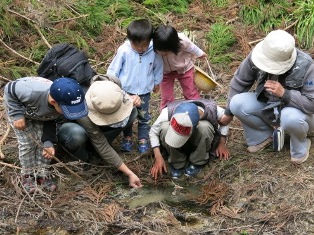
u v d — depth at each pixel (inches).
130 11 265.3
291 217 159.5
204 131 170.2
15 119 156.7
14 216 161.6
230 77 227.5
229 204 167.0
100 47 242.5
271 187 170.1
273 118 173.2
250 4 262.1
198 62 234.5
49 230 157.6
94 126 164.2
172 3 272.2
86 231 157.2
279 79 167.9
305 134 171.6
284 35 161.6
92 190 170.7
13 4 247.4
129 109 165.9
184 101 176.6
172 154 174.4
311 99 165.9
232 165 179.8
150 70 180.2
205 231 156.6
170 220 160.7
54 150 169.8
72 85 147.2
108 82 163.8
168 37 171.0
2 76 222.1
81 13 257.1
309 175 173.3
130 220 161.3
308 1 250.7
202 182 176.1
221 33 247.3
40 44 237.3
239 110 174.6
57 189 171.3
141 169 180.2
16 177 169.2
